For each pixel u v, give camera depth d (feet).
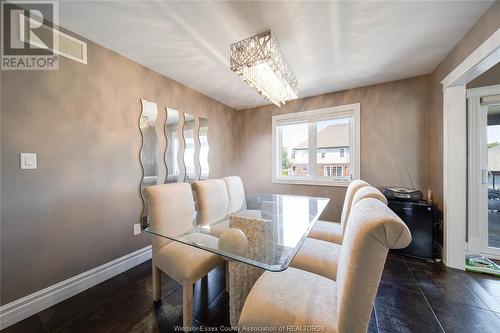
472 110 7.37
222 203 7.47
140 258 7.18
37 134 4.90
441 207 7.08
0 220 4.40
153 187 5.19
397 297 5.24
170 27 5.35
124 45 6.16
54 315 4.71
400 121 8.55
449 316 4.60
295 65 7.30
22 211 4.68
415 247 7.23
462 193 6.43
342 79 8.50
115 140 6.51
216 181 7.58
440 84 7.11
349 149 9.80
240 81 8.85
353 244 2.35
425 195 8.09
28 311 4.68
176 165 8.71
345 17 4.96
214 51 6.49
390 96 8.73
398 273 6.31
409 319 4.53
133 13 4.84
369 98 9.12
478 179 7.37
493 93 7.02
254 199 8.57
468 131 7.44
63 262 5.33
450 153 6.54
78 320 4.56
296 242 3.98
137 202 7.13
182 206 5.79
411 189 7.83
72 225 5.51
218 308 4.91
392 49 6.33
